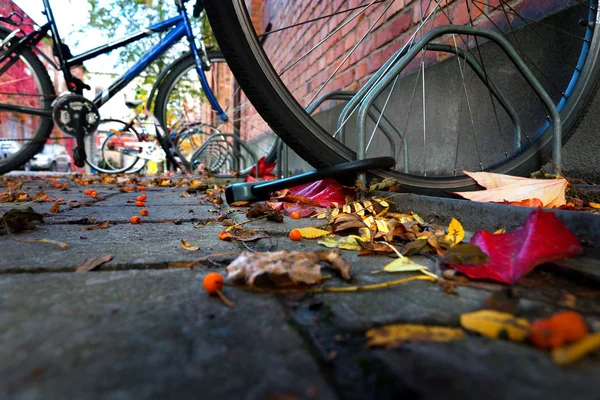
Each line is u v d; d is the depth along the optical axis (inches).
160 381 16.4
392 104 128.4
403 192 67.9
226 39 60.2
